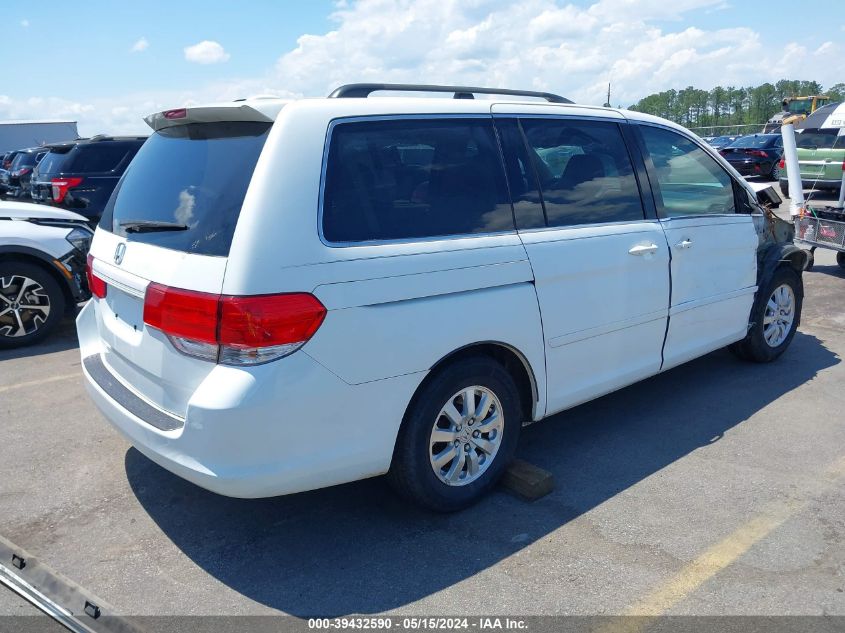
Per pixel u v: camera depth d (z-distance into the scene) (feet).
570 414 15.19
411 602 9.08
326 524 10.91
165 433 9.21
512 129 11.69
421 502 10.66
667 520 10.90
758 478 12.20
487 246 10.69
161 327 9.25
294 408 8.87
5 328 20.39
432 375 10.34
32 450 13.60
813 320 22.29
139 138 33.14
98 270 11.35
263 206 8.82
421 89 11.50
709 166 15.49
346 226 9.42
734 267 15.79
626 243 12.86
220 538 10.59
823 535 10.42
